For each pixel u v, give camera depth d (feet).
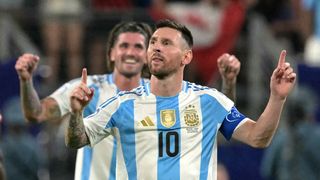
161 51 54.54
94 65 107.24
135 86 67.92
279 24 114.62
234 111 55.62
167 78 54.90
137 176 54.08
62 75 106.52
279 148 97.96
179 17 104.83
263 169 101.45
